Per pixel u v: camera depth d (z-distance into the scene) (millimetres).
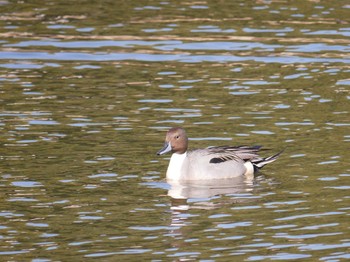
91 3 29125
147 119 19156
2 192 14992
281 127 18578
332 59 23609
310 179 15750
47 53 24203
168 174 16094
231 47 24641
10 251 12641
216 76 22312
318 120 18984
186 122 18938
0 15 27453
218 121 18984
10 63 23328
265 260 12266
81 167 16312
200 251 12617
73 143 17625
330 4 28812
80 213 14148
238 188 15539
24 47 24609
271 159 16469
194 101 20391
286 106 19953
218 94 20891
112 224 13703
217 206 14562
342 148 17266
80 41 25203
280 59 23609
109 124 18812
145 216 14055
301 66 23047
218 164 16234
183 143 16266
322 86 21453
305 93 20953
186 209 14406
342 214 13992
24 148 17281
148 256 12445
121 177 15914
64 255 12500
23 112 19516
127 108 19906
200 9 28375
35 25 26562
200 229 13477
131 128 18578
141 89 21297
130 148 17406
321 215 13969
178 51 24375
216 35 25625
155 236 13203
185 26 26500
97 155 16953
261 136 18000
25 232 13359
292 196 14938
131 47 24766
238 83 21734
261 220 13836
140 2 29234
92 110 19734
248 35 25594
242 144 17516
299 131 18312
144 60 23688
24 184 15383
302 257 12375
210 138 17875
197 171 16078
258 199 14875
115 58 23859
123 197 14945
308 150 17203
